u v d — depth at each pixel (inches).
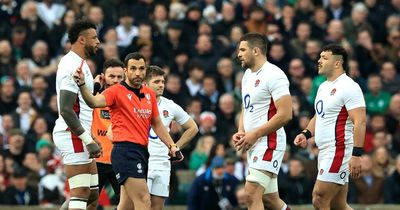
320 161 1803.6
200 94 2741.1
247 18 3061.0
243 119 1792.6
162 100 1923.0
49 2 3046.3
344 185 1812.3
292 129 2603.3
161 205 1908.2
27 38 2910.9
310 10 3179.1
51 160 2458.2
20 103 2620.6
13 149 2491.4
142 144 1691.7
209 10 3061.0
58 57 2837.1
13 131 2497.5
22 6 3014.3
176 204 2506.2
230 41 2974.9
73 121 1683.1
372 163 2532.0
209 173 2325.3
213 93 2743.6
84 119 1740.9
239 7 3070.9
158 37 2920.8
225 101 2657.5
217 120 2647.6
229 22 3026.6
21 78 2778.1
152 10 3093.0
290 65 2819.9
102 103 1670.8
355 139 1759.4
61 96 1684.3
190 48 2923.2
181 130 2536.9
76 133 1686.8
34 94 2694.4
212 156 2378.2
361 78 2967.5
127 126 1685.5
